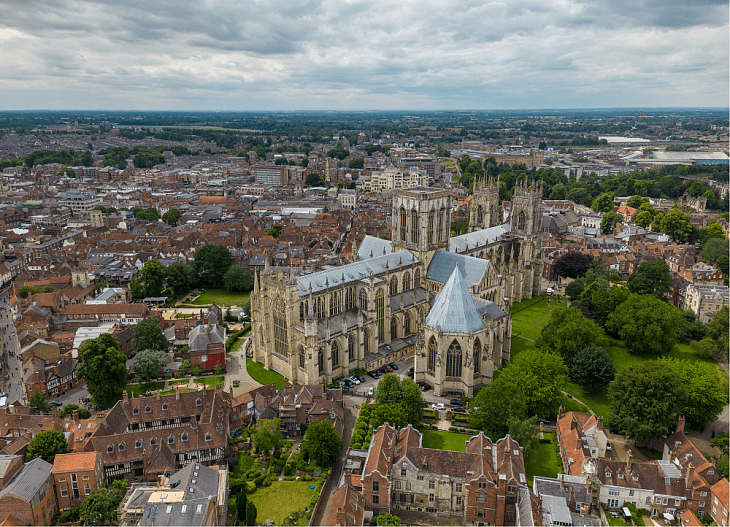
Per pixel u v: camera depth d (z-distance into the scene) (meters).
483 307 181.38
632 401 142.12
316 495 124.38
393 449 128.25
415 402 151.25
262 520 117.56
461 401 168.25
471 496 118.38
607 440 140.88
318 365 173.00
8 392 179.25
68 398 173.12
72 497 122.81
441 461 122.56
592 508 119.88
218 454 137.00
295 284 171.62
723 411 164.50
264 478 130.75
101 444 131.00
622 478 124.50
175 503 105.06
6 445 141.25
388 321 195.88
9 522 107.38
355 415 159.25
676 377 143.88
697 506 121.12
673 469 126.75
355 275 192.00
